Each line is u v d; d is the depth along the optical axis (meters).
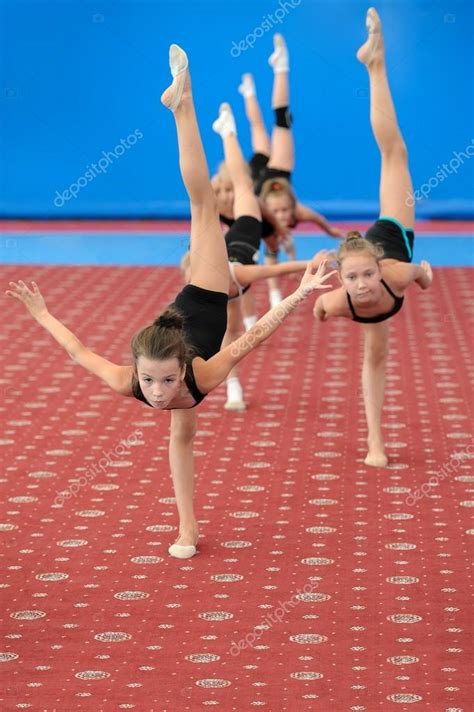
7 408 15.56
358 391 16.25
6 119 35.41
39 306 9.96
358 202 34.94
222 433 14.30
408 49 34.41
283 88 22.66
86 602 9.33
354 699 7.59
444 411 15.14
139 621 8.94
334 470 12.82
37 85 35.22
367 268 11.66
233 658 8.25
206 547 10.59
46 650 8.41
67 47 35.00
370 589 9.55
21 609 9.18
